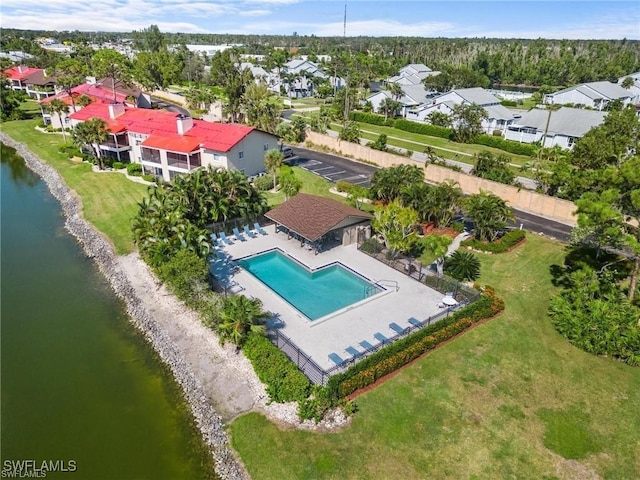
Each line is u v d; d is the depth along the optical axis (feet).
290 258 118.01
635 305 92.53
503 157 181.16
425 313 93.97
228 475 60.75
